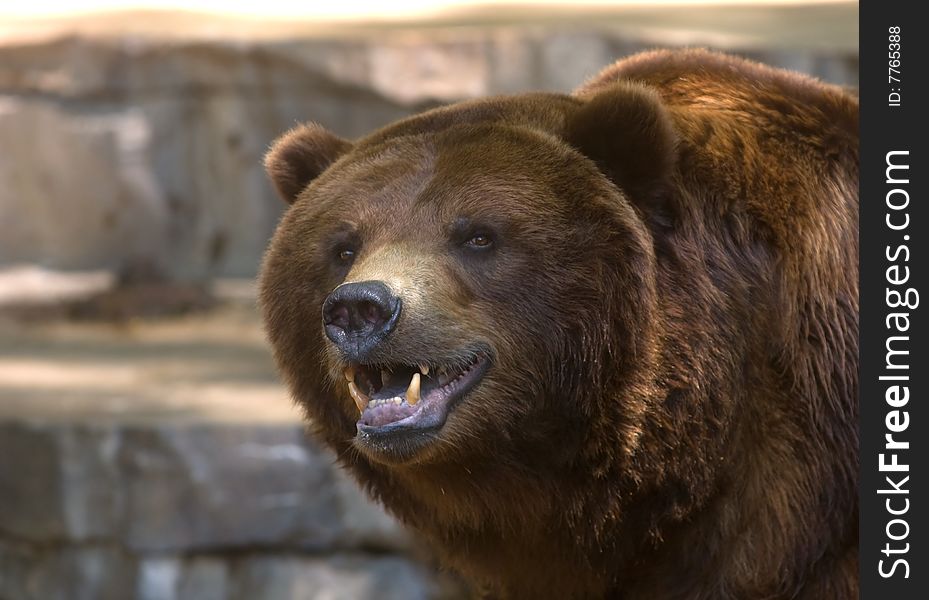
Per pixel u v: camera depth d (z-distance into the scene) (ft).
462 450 24.43
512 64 72.95
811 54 66.59
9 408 54.19
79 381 59.82
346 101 75.87
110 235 79.20
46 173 78.64
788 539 25.26
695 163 25.46
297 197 27.71
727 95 26.78
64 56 78.13
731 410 25.00
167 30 79.92
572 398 24.49
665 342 24.58
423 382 24.41
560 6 86.53
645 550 25.84
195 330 71.56
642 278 24.17
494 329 24.16
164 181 78.74
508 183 24.38
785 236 25.52
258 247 78.95
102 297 75.82
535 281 24.17
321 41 74.79
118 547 50.98
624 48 71.61
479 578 27.61
